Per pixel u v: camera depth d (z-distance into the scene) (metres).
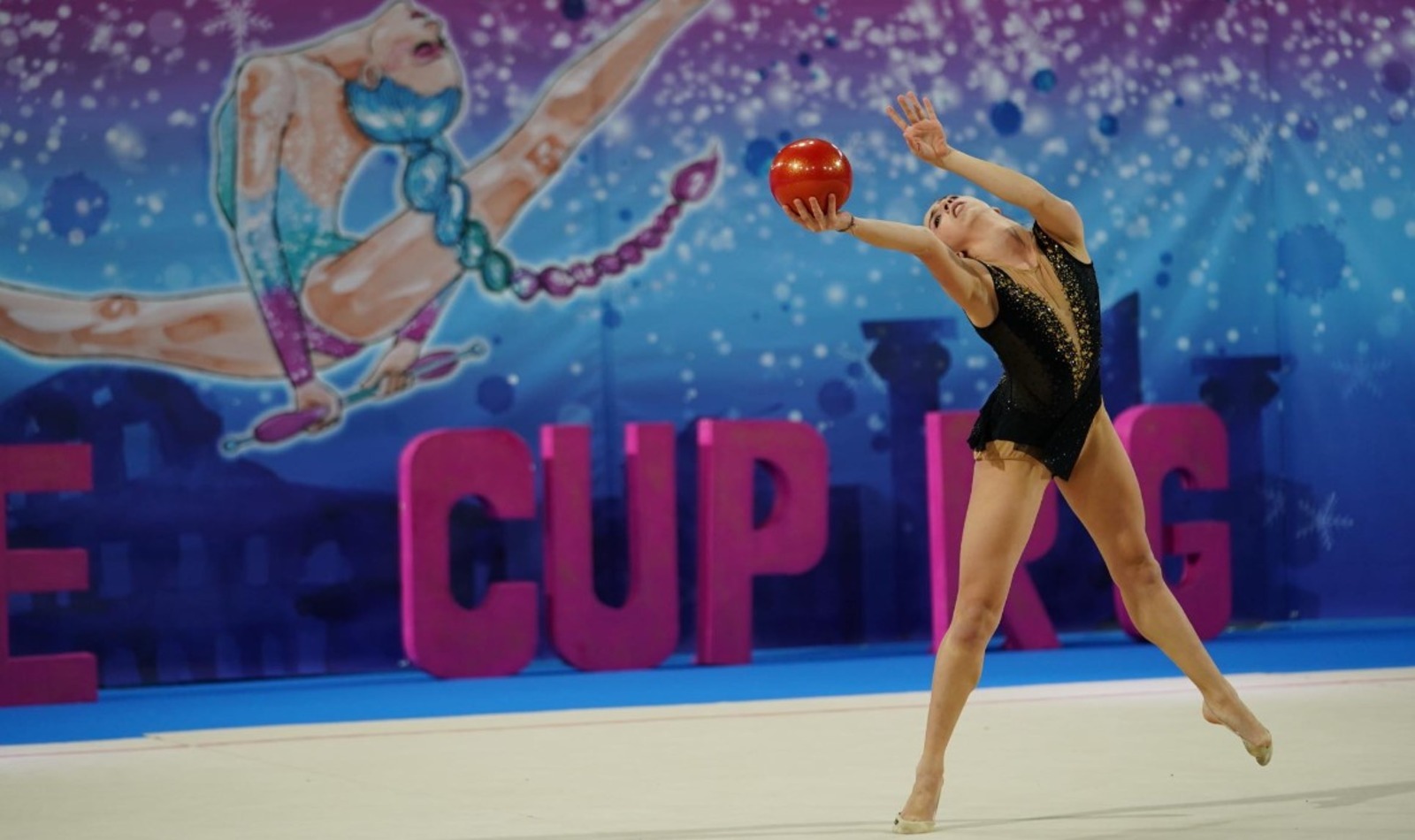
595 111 20.95
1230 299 22.70
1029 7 22.16
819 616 21.59
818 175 9.05
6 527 18.47
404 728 14.47
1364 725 12.74
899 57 21.81
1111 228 22.33
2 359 19.19
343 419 20.22
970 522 9.70
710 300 21.30
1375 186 23.19
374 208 20.31
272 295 19.98
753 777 11.16
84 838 9.50
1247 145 22.77
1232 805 9.50
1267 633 22.08
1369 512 23.12
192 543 19.73
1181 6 22.59
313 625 20.09
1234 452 22.69
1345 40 23.09
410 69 20.39
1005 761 11.47
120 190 19.58
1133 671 18.19
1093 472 10.04
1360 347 23.12
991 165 10.04
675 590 20.09
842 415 21.69
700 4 21.25
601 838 9.01
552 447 19.66
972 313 9.54
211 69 19.84
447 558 19.28
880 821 9.37
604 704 16.50
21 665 17.80
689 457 21.20
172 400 19.70
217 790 11.23
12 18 19.30
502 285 20.69
